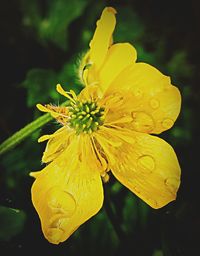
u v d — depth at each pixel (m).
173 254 0.08
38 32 0.11
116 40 0.11
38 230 0.08
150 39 0.12
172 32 0.12
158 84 0.07
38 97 0.10
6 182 0.09
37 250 0.08
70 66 0.10
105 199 0.08
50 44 0.11
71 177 0.07
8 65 0.11
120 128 0.07
